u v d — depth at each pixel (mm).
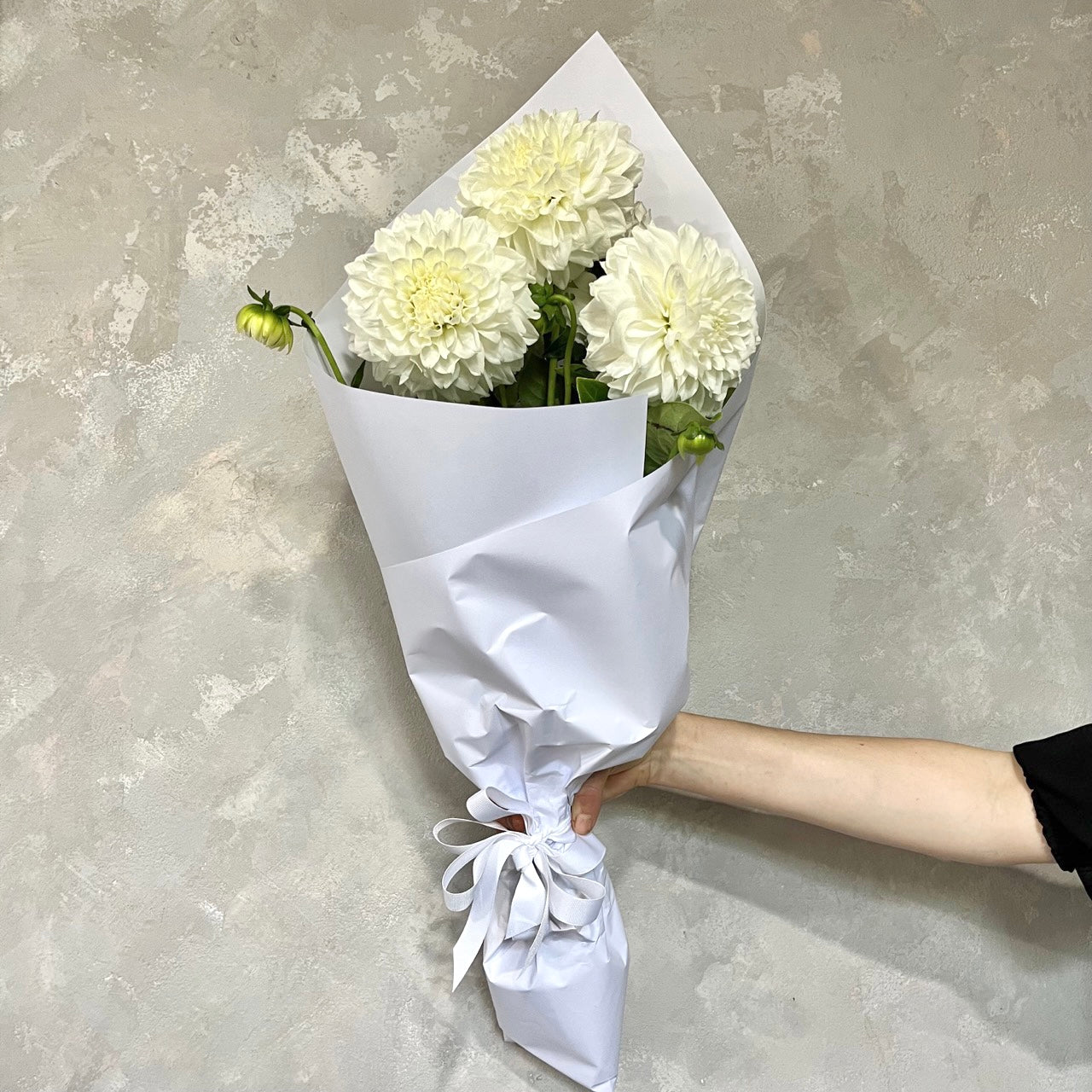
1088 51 1097
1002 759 962
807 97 1085
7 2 1008
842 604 1080
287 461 1029
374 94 1044
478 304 788
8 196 1006
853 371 1087
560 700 858
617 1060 962
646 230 822
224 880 1004
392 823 1021
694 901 1047
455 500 825
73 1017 988
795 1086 1043
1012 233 1096
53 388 1008
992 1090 1058
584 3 1065
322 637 1024
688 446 790
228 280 1026
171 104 1021
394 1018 1011
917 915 1062
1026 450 1095
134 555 1012
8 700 994
